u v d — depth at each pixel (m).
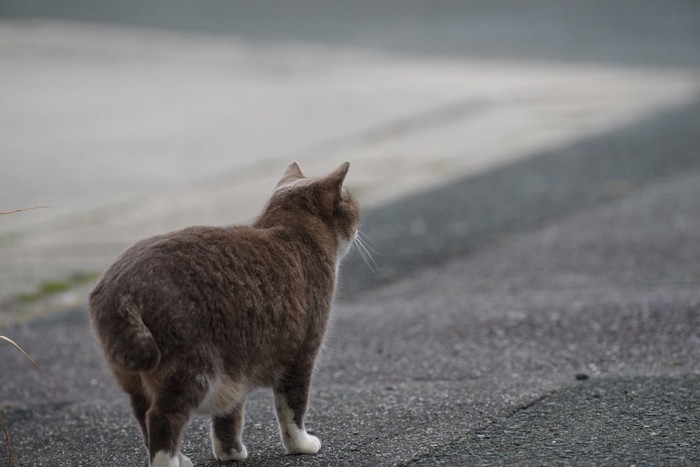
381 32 37.03
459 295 11.27
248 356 6.33
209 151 20.33
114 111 24.91
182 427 5.96
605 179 16.48
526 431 6.97
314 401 8.12
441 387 8.26
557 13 39.16
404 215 14.70
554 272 11.99
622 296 10.65
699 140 18.78
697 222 13.73
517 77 28.12
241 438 7.14
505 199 15.47
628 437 6.69
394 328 10.09
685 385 7.68
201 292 6.05
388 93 26.47
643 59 30.19
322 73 30.05
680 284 11.16
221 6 42.28
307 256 6.93
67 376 9.41
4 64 31.70
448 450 6.72
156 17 40.06
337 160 18.97
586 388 7.80
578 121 21.47
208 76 29.83
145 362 5.78
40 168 19.22
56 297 12.00
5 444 7.68
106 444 7.51
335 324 10.32
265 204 7.41
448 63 31.00
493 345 9.40
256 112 24.41
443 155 18.97
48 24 38.22
